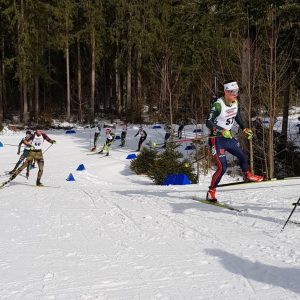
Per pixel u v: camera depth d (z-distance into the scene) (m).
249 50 17.73
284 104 23.03
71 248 5.13
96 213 7.22
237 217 6.35
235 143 7.02
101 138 30.89
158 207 7.45
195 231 5.63
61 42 38.81
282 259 4.32
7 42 40.66
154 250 4.88
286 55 18.92
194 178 16.78
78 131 35.09
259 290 3.59
